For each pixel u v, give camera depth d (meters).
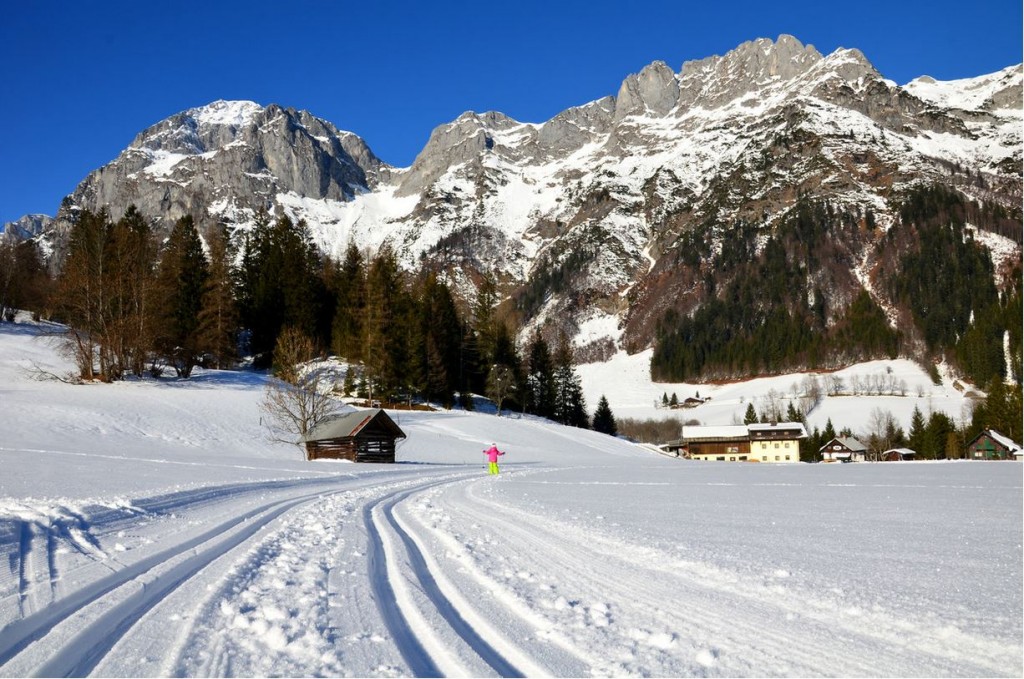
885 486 20.77
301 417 46.62
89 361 55.31
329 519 10.88
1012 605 5.12
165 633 4.42
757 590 5.74
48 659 3.83
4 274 73.06
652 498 15.76
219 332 65.88
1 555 6.84
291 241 87.00
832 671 3.80
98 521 9.23
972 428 90.19
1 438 33.62
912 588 5.72
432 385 75.06
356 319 77.50
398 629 4.62
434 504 13.82
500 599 5.45
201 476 19.86
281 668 3.79
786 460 94.25
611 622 4.81
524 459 55.22
